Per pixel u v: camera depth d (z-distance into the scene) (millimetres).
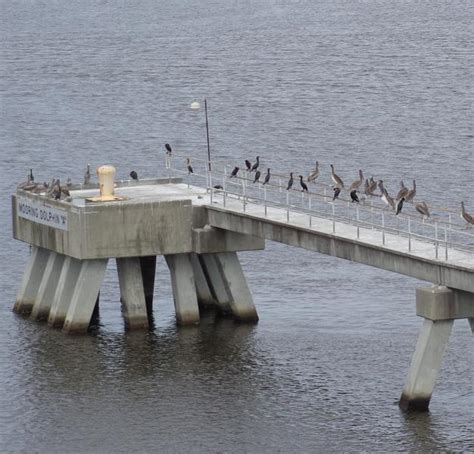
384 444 73938
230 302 91562
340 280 100688
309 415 77375
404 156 140750
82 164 142125
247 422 76812
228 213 88312
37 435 76125
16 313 94000
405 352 85875
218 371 83688
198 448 74125
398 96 174000
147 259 94875
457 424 75688
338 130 154750
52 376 83375
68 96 181125
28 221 93125
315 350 86625
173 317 92812
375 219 111750
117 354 86438
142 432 76062
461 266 73688
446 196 124125
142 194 93062
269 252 107062
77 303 89500
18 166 140875
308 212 86062
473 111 162500
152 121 163375
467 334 88375
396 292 97688
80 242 88500
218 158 144625
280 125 158750
